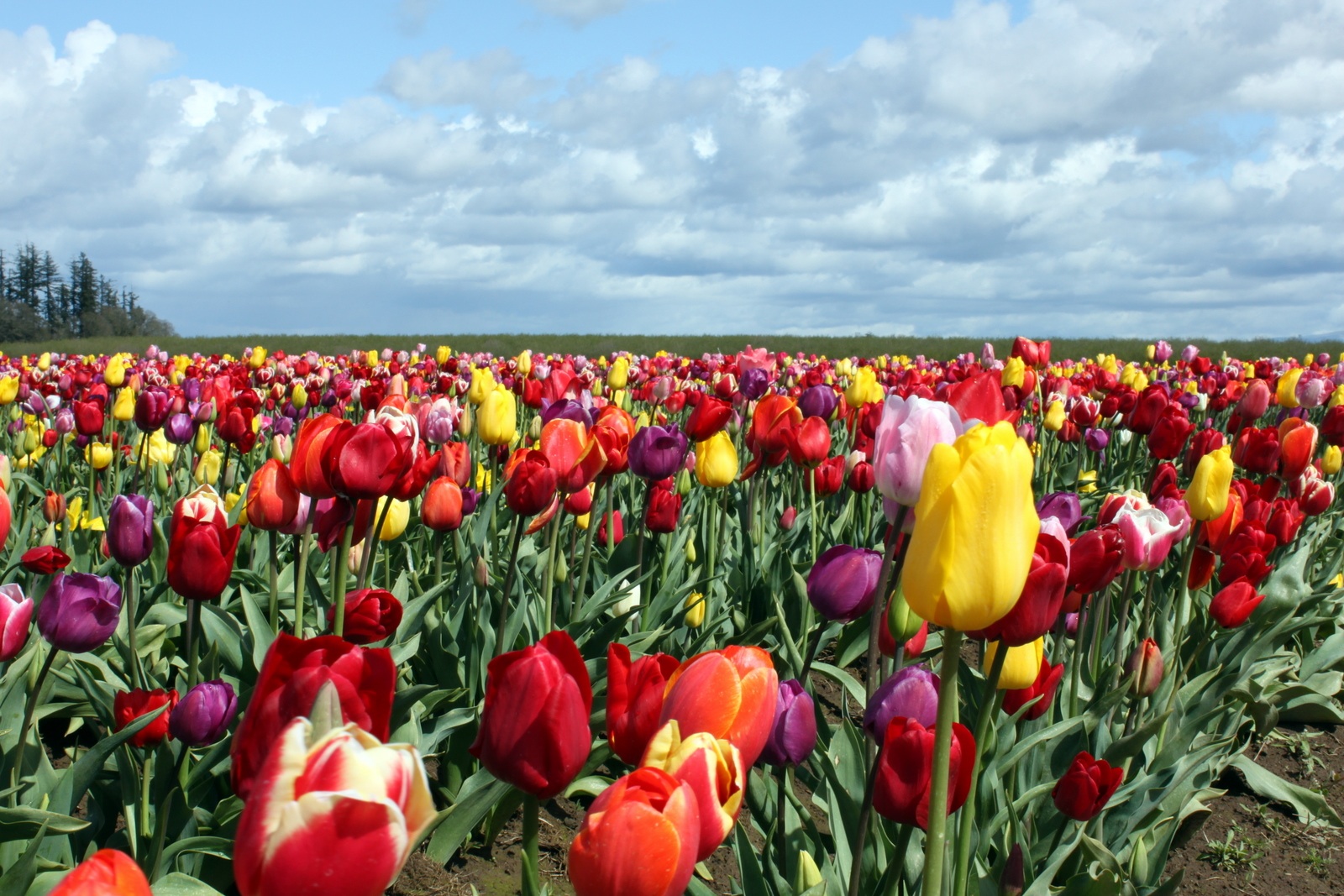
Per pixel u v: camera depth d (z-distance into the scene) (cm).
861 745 275
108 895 83
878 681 326
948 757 166
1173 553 526
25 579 445
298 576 321
